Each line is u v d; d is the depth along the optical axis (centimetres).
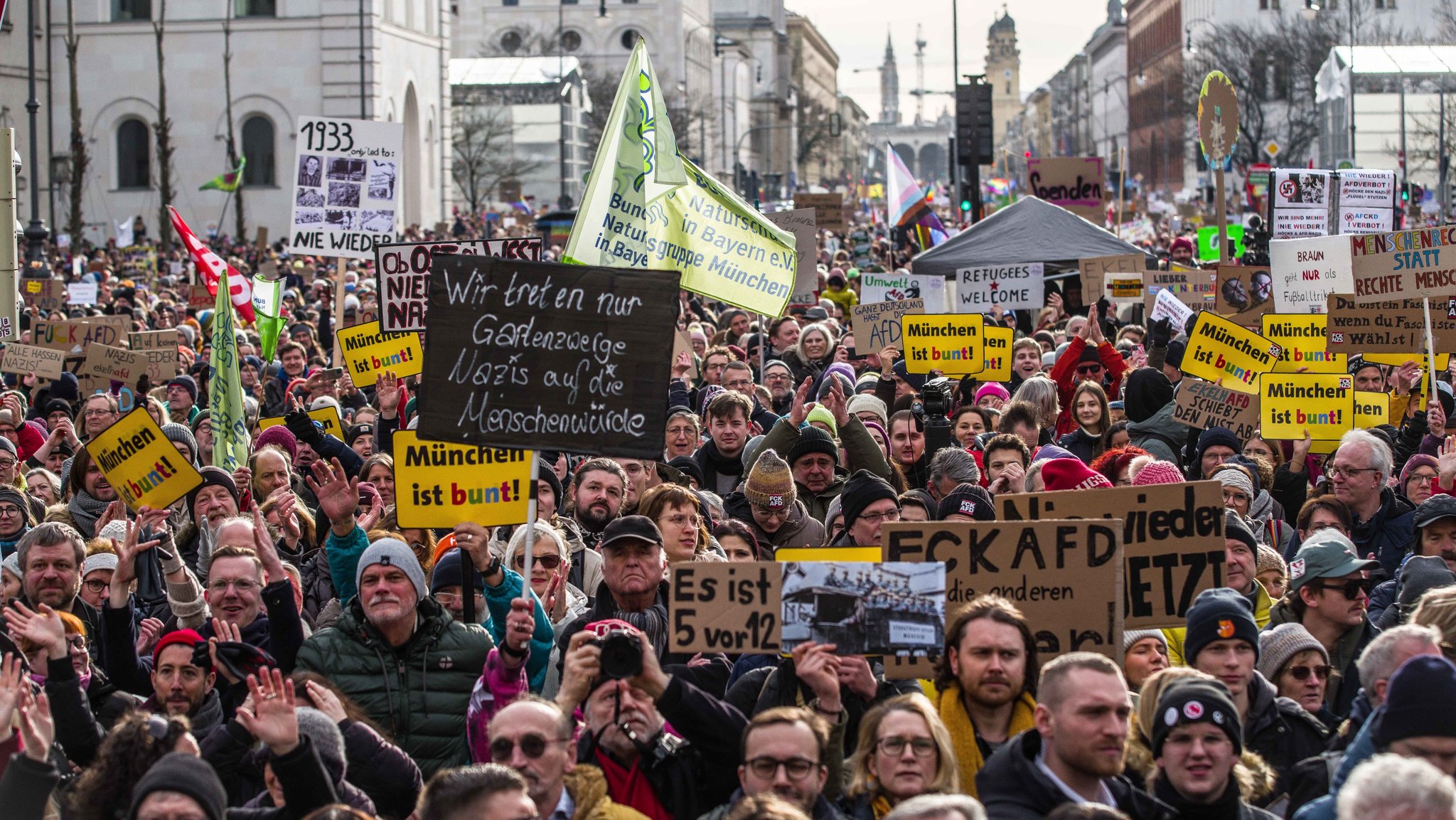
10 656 571
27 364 1653
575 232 958
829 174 19175
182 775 506
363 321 2167
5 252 1218
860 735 578
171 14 6575
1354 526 996
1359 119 7306
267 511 995
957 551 682
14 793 553
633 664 602
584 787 586
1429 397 1329
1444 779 447
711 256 1189
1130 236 4356
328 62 6562
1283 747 663
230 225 6625
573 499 985
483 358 707
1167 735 560
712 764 620
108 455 975
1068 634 679
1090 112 14750
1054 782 544
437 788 505
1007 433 1102
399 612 700
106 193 6600
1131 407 1330
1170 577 725
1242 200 6925
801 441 1043
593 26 12025
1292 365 1447
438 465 790
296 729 561
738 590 636
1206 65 8619
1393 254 1303
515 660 671
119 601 768
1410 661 538
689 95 11731
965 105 3462
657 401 705
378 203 1588
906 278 2317
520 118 8675
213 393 1221
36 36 6356
